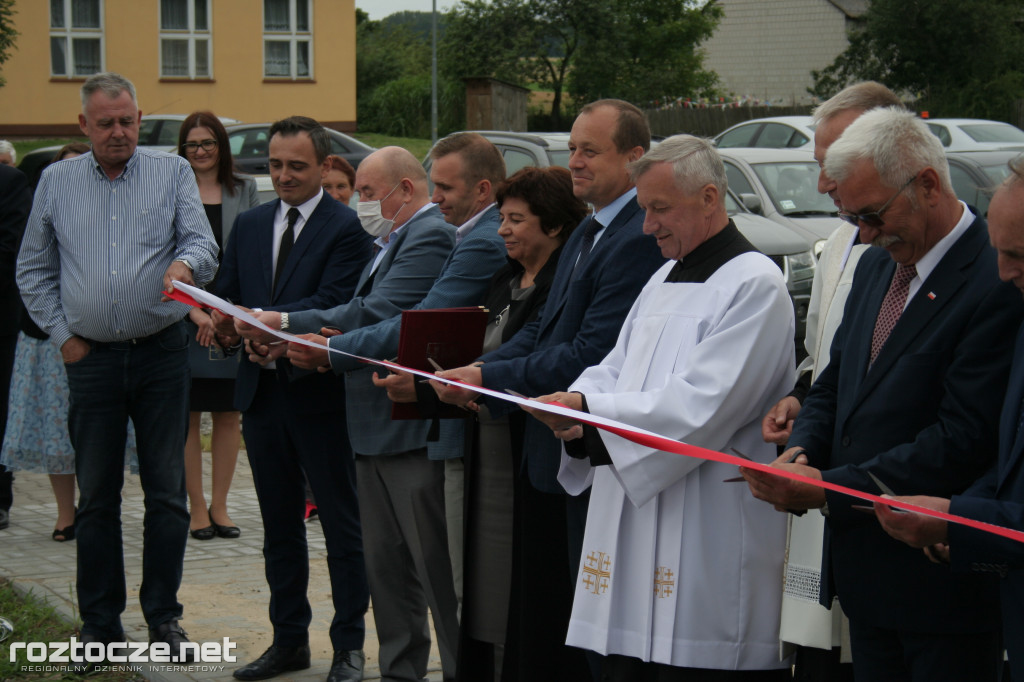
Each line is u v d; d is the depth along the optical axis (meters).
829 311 3.25
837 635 3.02
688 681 3.01
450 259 4.07
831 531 2.73
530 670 3.63
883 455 2.54
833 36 43.12
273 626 4.46
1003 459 2.35
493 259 4.00
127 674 4.45
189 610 5.15
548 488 3.50
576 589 3.18
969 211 2.63
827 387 2.91
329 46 33.03
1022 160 2.26
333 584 4.36
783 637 3.01
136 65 31.59
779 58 44.47
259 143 16.84
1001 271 2.30
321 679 4.38
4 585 5.41
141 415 4.51
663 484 2.93
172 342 4.51
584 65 36.53
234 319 4.12
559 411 2.67
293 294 4.46
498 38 37.25
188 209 4.49
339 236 4.48
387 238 4.52
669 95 37.59
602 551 3.12
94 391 4.41
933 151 2.56
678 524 3.00
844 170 2.60
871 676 2.74
